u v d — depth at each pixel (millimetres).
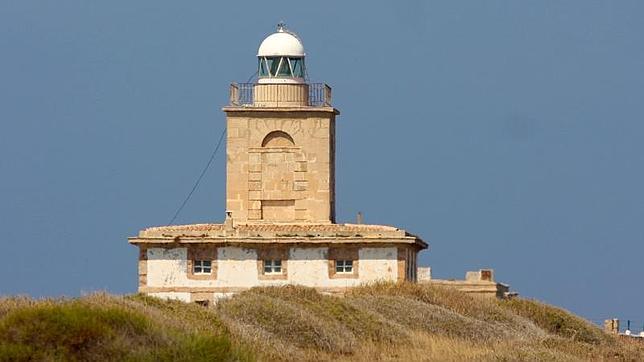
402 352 162875
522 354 157250
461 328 191125
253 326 161750
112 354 125812
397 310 191875
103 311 130125
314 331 163750
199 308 157250
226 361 130750
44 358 124312
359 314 179375
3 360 123250
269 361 146125
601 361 168500
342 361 154125
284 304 169625
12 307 133875
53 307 129625
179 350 128250
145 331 129625
